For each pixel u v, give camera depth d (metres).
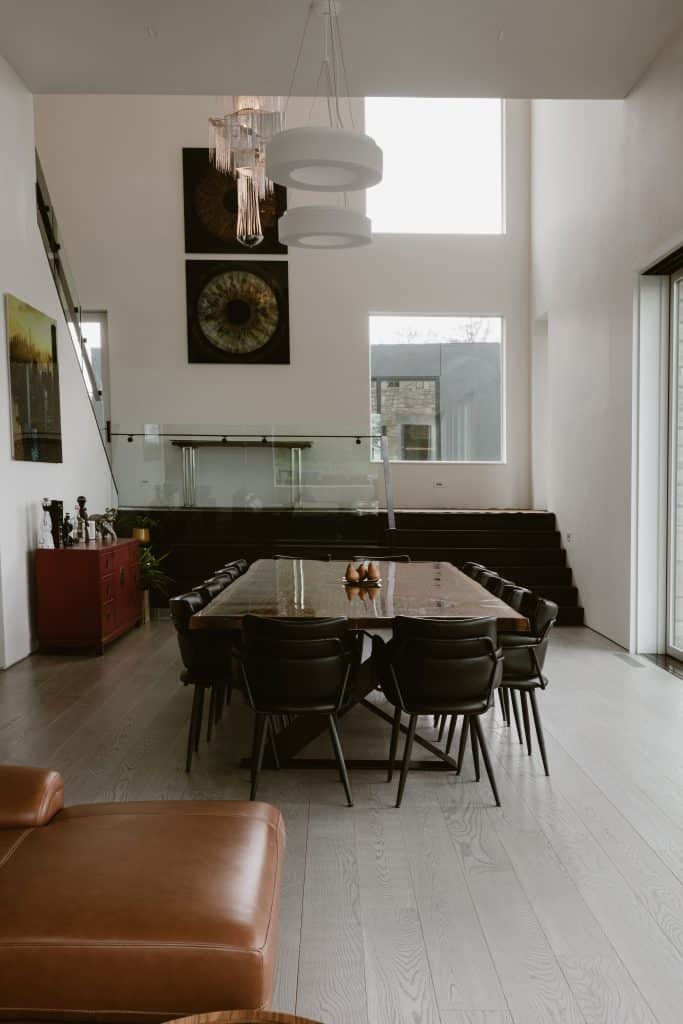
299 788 4.04
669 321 7.01
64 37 6.19
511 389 11.47
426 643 3.75
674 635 7.02
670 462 7.02
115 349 11.36
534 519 9.81
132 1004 1.76
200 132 11.24
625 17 5.84
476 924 2.78
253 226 10.38
